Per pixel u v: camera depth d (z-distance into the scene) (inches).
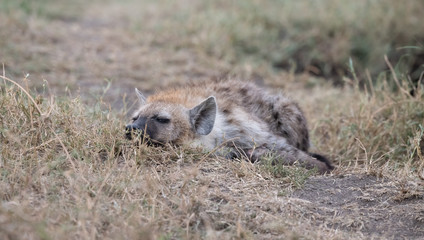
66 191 249.0
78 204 231.6
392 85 502.3
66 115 314.5
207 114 326.6
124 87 501.0
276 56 642.8
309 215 259.4
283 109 384.2
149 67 568.4
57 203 235.3
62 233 205.2
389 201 278.5
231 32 662.5
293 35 671.1
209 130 327.3
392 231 251.8
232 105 354.9
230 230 234.4
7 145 279.0
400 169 319.0
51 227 210.7
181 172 283.9
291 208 259.8
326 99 515.5
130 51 610.5
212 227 237.3
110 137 308.0
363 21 682.8
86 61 553.0
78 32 666.2
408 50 634.2
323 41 663.1
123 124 340.8
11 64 500.1
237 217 244.7
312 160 330.3
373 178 304.8
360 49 648.4
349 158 387.5
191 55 619.8
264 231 238.4
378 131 404.8
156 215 236.5
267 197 267.9
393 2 709.9
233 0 760.3
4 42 558.3
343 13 693.3
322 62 642.8
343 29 673.6
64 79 489.7
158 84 520.7
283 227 237.8
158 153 307.9
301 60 647.1
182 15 725.9
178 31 676.1
